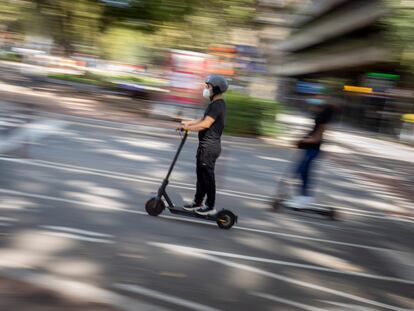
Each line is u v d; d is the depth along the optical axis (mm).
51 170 8797
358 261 6207
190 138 14977
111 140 13016
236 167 11703
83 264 4793
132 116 18656
